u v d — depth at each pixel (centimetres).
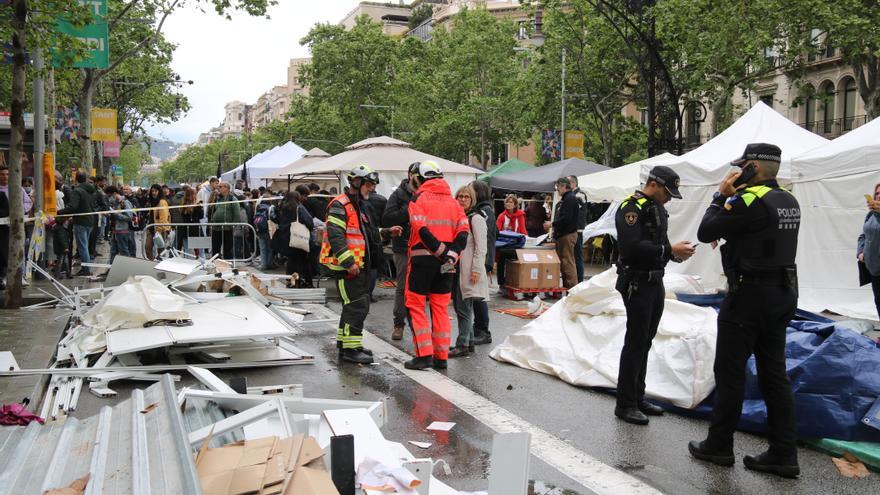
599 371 656
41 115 1238
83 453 357
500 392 646
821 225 1134
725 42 2508
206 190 1816
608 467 469
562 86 3294
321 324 988
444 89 5012
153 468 312
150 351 720
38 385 604
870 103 2769
